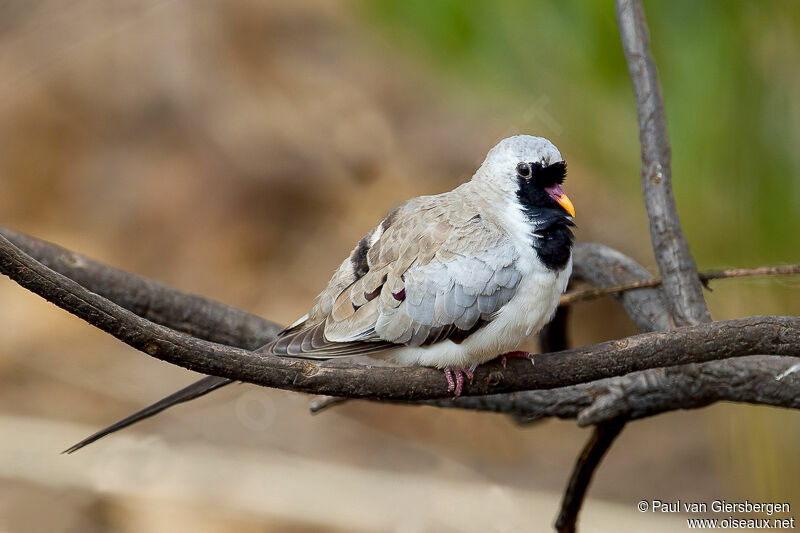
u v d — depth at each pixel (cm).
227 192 1686
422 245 702
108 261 1619
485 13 1035
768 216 943
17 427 1420
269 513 1327
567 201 721
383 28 1208
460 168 1612
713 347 609
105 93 1766
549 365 645
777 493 1155
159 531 1298
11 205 1672
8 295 1642
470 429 1520
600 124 1048
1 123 1731
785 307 959
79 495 1339
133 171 1714
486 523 1341
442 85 1394
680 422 1533
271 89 1752
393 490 1383
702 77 940
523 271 696
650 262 1311
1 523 1285
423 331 692
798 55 916
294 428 1489
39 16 1816
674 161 957
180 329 826
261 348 691
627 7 782
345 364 620
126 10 1814
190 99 1748
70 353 1573
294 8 1808
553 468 1469
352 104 1717
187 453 1413
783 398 716
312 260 1631
